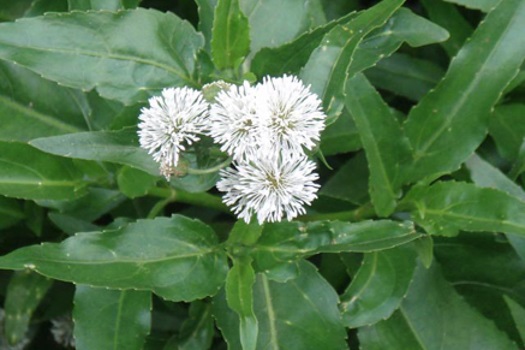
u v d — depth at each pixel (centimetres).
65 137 31
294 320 33
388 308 33
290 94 30
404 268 34
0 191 33
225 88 31
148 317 33
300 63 35
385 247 31
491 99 35
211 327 34
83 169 34
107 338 33
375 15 32
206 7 35
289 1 36
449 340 35
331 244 32
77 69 33
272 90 30
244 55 34
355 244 32
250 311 30
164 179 33
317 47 32
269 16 36
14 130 36
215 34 33
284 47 35
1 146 33
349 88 35
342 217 36
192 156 32
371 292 34
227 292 31
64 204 35
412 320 35
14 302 35
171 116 30
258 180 30
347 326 33
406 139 35
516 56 35
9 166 33
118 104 36
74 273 30
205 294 32
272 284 34
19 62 32
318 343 33
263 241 33
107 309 33
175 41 34
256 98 30
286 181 30
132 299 33
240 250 33
